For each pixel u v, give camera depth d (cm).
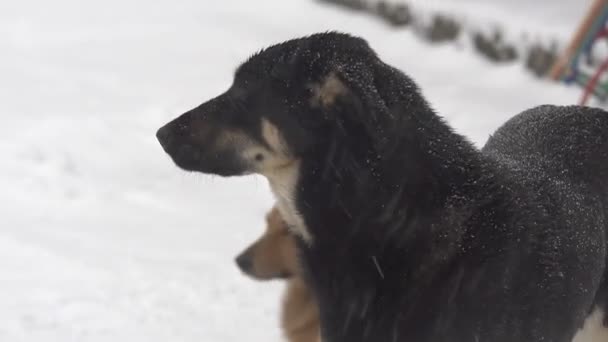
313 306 561
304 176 403
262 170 417
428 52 1888
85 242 852
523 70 1780
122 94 1502
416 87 413
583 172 474
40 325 646
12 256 784
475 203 391
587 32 1528
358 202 389
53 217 927
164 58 1777
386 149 386
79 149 1188
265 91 404
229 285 767
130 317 677
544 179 439
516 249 388
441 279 386
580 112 523
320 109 390
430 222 387
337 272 407
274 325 685
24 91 1477
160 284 752
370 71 397
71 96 1468
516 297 389
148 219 966
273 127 403
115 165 1154
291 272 585
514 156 492
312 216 406
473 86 1662
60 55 1762
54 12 2186
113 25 2066
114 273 768
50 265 771
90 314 675
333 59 395
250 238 923
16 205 952
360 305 401
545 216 408
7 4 2239
